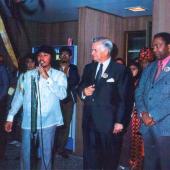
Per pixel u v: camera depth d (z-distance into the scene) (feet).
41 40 29.35
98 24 22.36
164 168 11.60
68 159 19.57
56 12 24.52
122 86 13.41
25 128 13.66
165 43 11.60
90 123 13.56
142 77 12.31
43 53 13.66
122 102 13.37
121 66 13.61
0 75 17.78
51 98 13.65
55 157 19.85
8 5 23.41
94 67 13.92
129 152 16.14
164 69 11.56
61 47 21.09
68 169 17.58
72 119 20.83
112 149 13.51
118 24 24.36
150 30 24.26
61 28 28.76
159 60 11.86
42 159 13.66
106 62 13.67
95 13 22.06
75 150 20.80
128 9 22.50
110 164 13.58
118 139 13.58
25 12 24.27
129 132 16.16
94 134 13.51
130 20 24.90
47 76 13.51
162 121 11.46
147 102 11.73
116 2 20.56
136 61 16.74
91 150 13.56
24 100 13.73
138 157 14.99
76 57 21.17
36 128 13.48
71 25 28.14
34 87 13.51
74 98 19.52
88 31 21.50
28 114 13.61
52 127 13.70
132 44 25.13
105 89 13.38
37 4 22.35
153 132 11.60
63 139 19.56
